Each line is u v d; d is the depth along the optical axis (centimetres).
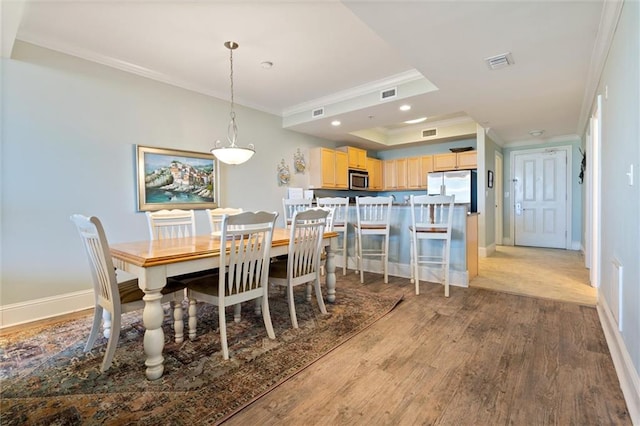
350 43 282
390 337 227
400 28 220
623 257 179
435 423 141
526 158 648
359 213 380
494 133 566
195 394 162
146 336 175
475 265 399
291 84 382
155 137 348
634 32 152
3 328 251
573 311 273
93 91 302
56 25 250
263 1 220
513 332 233
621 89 182
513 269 437
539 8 197
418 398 158
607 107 234
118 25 250
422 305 294
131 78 328
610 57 216
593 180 345
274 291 344
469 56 262
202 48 289
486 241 542
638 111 145
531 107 402
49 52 276
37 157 271
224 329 200
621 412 146
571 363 189
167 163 356
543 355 199
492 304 295
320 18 243
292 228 239
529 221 648
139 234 334
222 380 174
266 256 223
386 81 373
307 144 558
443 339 223
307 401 157
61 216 284
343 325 248
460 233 356
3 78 254
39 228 273
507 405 152
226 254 208
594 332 231
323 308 272
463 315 268
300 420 143
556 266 454
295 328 242
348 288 352
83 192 296
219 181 410
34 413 148
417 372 182
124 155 324
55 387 169
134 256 182
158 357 177
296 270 252
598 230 303
